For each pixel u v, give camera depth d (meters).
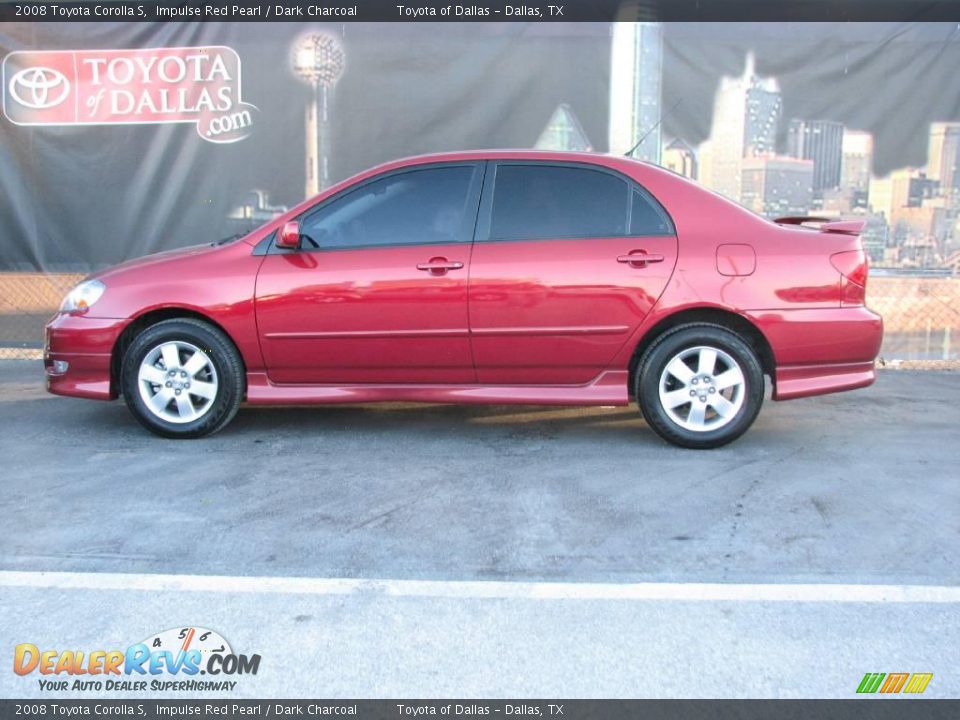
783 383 4.70
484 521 3.73
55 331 4.95
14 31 7.25
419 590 3.08
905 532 3.62
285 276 4.78
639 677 2.56
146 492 4.08
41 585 3.11
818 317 4.62
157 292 4.83
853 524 3.70
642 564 3.30
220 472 4.39
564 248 4.69
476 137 7.25
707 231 4.68
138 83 7.29
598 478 4.31
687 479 4.29
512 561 3.33
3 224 7.44
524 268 4.67
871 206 7.20
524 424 5.42
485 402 4.86
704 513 3.83
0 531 3.60
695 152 7.19
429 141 7.27
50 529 3.62
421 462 4.58
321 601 3.00
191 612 2.93
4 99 7.32
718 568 3.27
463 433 5.19
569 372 4.80
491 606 2.97
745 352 4.66
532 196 4.79
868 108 7.12
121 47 7.27
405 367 4.83
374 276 4.72
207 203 7.41
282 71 7.24
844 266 4.64
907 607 2.97
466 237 4.77
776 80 7.10
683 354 4.71
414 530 3.63
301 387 4.94
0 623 2.85
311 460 4.61
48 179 7.40
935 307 7.25
